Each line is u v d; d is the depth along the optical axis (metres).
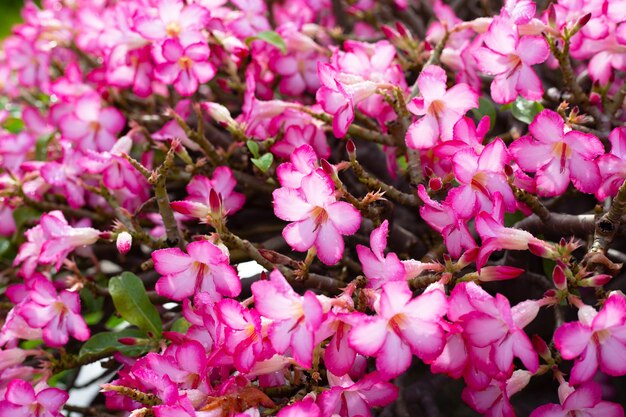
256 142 0.96
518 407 1.03
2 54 1.44
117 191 1.03
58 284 1.00
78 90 1.11
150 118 1.13
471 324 0.72
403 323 0.72
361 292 0.75
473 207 0.77
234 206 0.92
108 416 0.96
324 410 0.72
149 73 1.02
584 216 0.81
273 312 0.72
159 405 0.75
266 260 0.81
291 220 0.78
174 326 0.89
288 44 1.05
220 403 0.74
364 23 1.30
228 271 0.79
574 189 0.92
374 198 0.81
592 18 0.89
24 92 1.42
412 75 1.06
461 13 1.31
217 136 1.07
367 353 0.71
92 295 1.02
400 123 0.88
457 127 0.80
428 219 0.80
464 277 0.77
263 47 1.06
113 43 1.00
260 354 0.73
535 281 0.89
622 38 0.87
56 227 0.90
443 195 0.86
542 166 0.78
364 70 0.92
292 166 0.79
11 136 1.14
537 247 0.75
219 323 0.76
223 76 1.13
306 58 1.06
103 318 1.11
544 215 0.82
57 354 1.00
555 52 0.88
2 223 1.09
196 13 0.95
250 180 1.01
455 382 1.09
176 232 0.86
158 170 0.83
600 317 0.70
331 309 0.74
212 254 0.78
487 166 0.77
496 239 0.75
